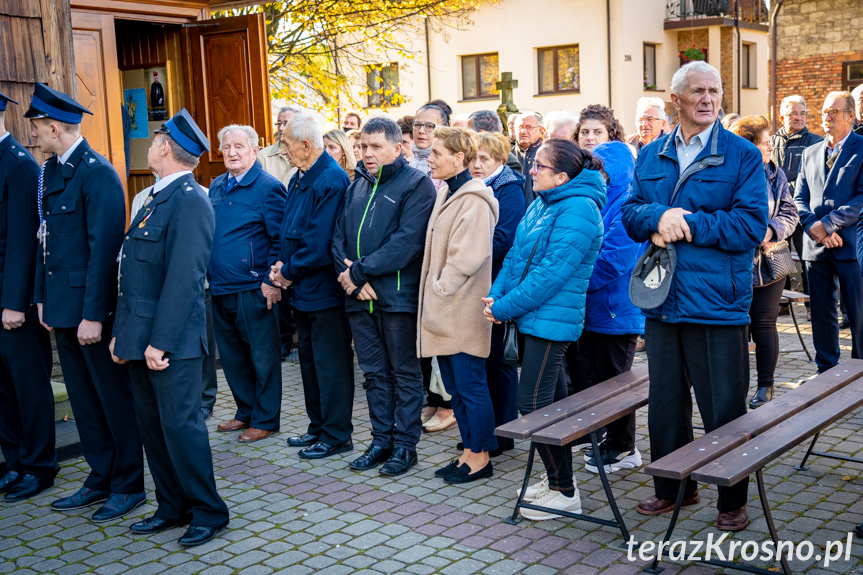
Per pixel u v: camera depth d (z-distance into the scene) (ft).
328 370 16.38
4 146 14.67
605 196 13.42
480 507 13.74
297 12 45.06
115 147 26.73
